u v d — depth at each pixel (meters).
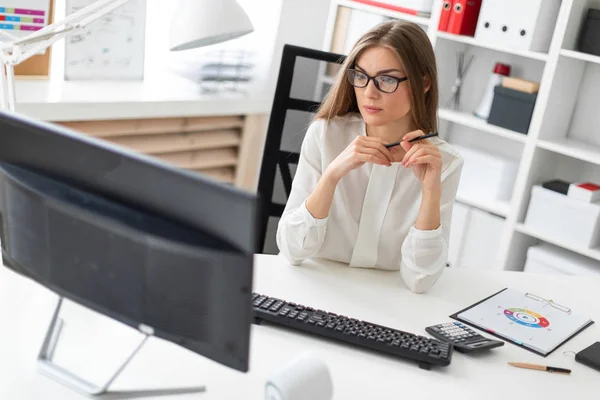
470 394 1.36
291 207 1.87
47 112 2.62
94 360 1.28
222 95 3.22
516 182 3.06
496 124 3.11
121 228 1.09
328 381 1.20
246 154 3.40
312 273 1.77
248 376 1.30
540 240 3.23
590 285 2.00
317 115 1.90
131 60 3.09
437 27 3.18
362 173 1.83
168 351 1.34
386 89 1.65
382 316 1.61
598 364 1.53
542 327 1.67
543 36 2.97
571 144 3.00
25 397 1.15
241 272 1.04
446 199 1.85
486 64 3.32
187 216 1.06
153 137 3.07
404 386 1.35
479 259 3.23
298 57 2.30
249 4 3.43
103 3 1.75
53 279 1.21
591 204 2.90
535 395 1.40
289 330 1.47
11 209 1.23
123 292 1.13
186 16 2.01
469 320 1.65
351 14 3.47
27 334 1.32
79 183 1.14
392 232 1.84
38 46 1.74
